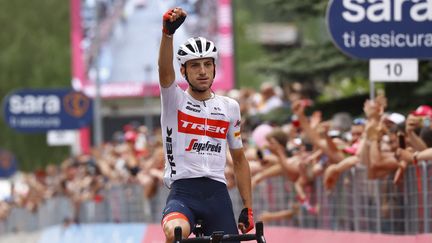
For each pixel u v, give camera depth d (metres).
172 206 12.88
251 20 86.88
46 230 34.69
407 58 17.41
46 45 75.94
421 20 17.31
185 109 12.99
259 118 29.66
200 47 12.86
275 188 20.20
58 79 75.56
